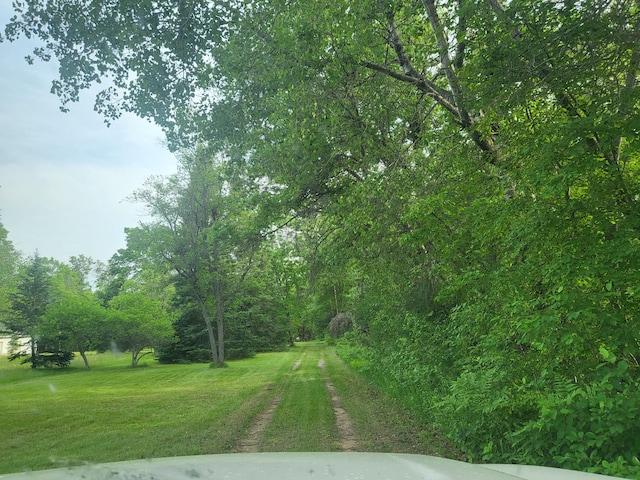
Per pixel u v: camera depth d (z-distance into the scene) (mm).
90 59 10867
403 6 11633
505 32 7445
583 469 4375
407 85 12750
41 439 10805
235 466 1692
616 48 7070
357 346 27531
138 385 24422
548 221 6461
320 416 12055
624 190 6488
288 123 13336
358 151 15047
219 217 38312
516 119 8562
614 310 5754
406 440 9016
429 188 11266
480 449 6562
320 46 11133
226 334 50406
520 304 6051
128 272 39406
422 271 14805
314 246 21875
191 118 13234
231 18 11305
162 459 1907
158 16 10961
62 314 39031
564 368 5773
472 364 9203
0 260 49062
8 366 42094
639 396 4391
